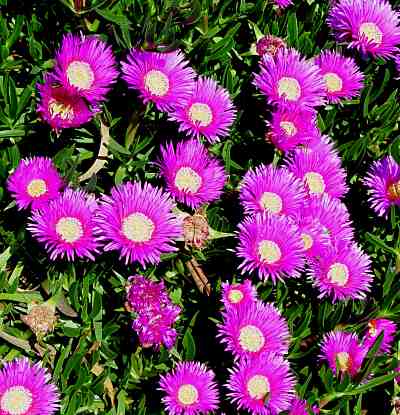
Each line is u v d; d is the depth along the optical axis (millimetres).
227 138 756
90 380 665
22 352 678
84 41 662
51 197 650
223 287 663
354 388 669
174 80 680
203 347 704
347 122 801
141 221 644
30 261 696
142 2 700
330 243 688
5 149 709
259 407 637
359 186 786
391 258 725
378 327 700
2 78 711
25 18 723
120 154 698
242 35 781
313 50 786
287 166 740
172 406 638
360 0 763
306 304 711
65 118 660
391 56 767
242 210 727
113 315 692
